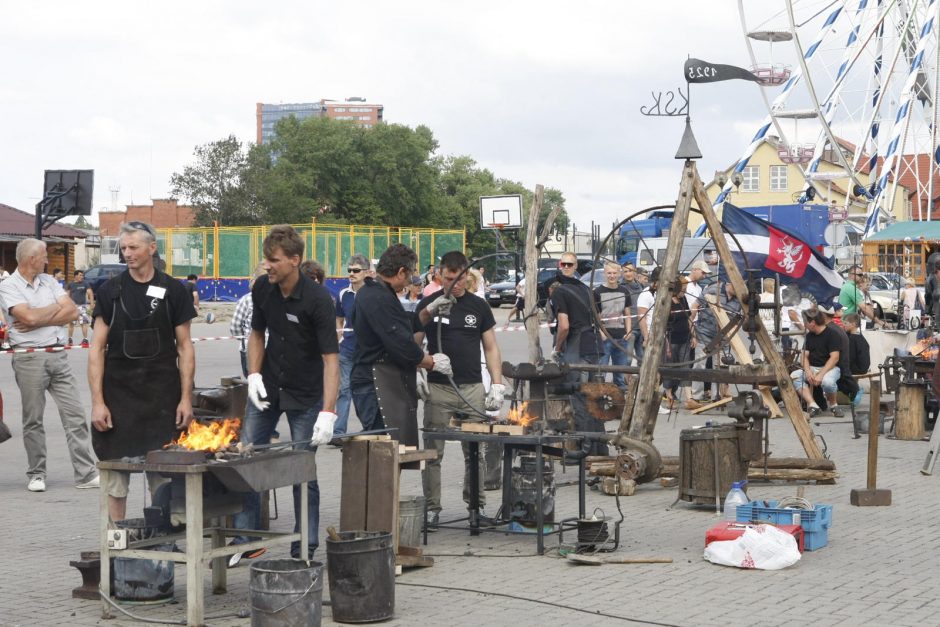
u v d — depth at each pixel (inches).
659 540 329.7
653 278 409.7
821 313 646.5
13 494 405.4
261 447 254.4
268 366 289.0
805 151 1833.2
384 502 281.6
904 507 384.2
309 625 222.7
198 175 2883.9
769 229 677.3
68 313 414.0
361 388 322.0
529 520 334.0
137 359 276.5
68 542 323.9
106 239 2746.1
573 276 510.9
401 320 313.9
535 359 498.9
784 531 304.7
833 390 643.5
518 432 312.3
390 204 3491.6
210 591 269.3
